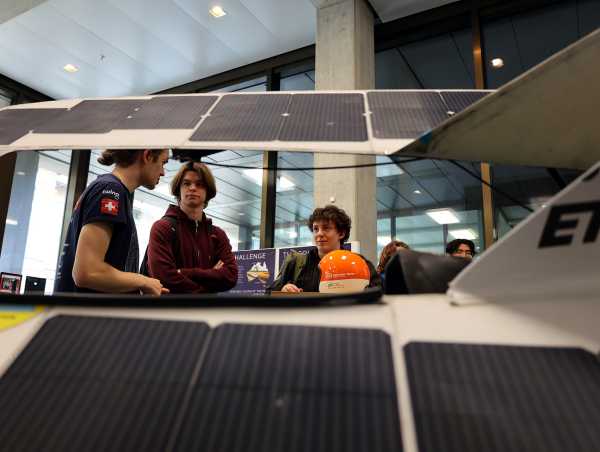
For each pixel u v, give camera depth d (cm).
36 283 487
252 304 63
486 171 406
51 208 605
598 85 73
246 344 58
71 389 55
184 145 97
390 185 487
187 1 440
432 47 473
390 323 59
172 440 48
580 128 81
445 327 58
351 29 425
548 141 85
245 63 537
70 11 454
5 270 552
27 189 586
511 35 439
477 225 416
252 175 567
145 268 182
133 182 146
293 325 60
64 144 102
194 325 62
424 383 52
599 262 59
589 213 60
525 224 61
